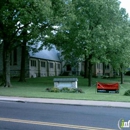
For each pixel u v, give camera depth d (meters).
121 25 30.47
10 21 23.66
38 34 25.86
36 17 22.52
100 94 20.55
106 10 29.05
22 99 17.00
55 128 8.12
